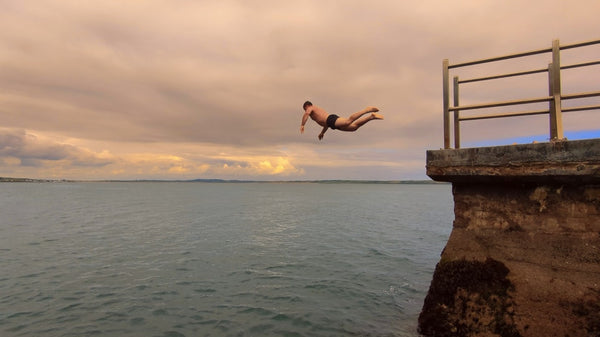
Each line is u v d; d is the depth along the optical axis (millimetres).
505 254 6113
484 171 6109
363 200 76062
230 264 14672
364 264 14789
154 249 17656
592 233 5457
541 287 5590
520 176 5762
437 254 16938
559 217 5766
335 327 8531
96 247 18047
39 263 14398
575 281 5375
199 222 29984
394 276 12984
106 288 11227
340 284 11945
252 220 32156
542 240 5852
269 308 9734
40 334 7953
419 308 9781
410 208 50625
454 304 6352
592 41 5492
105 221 30141
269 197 87812
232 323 8742
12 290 10883
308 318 9055
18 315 8977
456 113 6957
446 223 30672
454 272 6492
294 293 11000
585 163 5168
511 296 5805
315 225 28719
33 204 51906
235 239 21031
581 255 5469
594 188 5469
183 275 12891
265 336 8047
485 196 6516
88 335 7945
